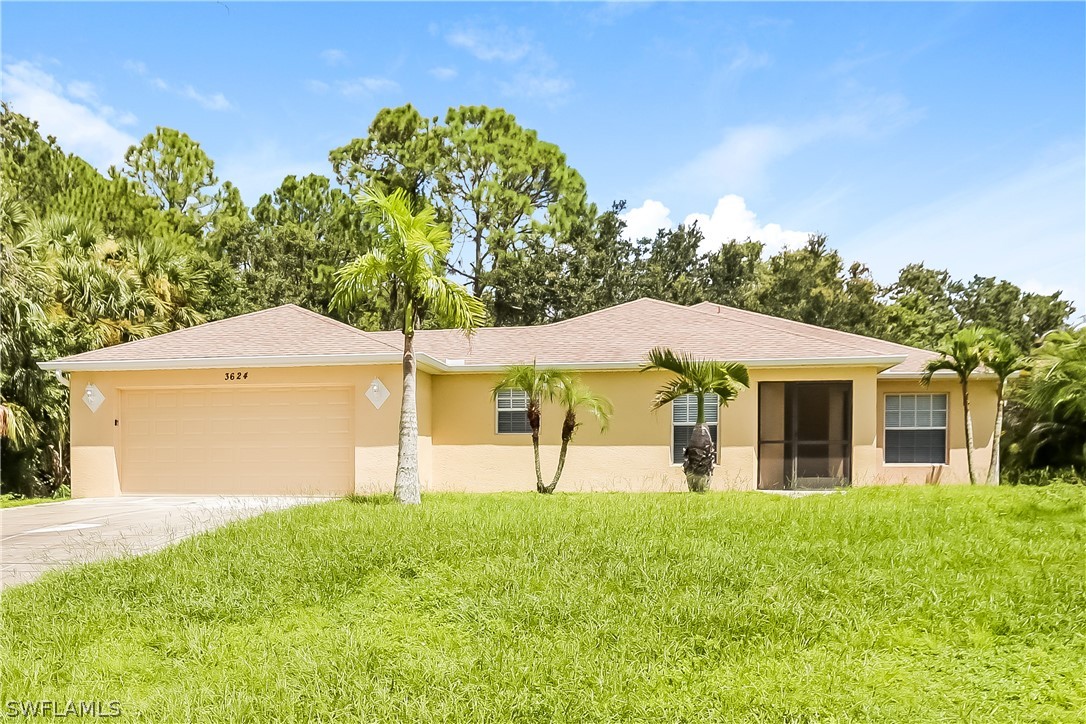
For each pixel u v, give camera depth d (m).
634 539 7.78
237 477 14.28
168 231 30.73
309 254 35.12
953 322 32.06
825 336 17.84
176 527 9.70
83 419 14.50
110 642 5.29
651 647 5.03
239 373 14.26
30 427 16.81
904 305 33.56
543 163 35.12
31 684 4.57
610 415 15.30
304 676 4.63
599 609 5.68
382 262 11.62
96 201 28.19
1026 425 16.94
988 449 15.94
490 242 34.12
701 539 7.87
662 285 34.34
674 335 16.83
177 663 4.92
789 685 4.51
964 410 15.14
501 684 4.49
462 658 4.93
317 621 5.67
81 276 18.97
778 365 14.59
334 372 13.94
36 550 8.30
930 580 6.40
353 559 6.97
